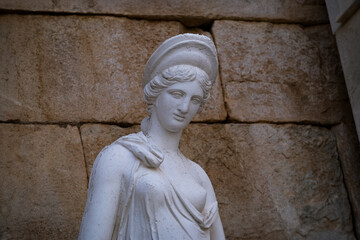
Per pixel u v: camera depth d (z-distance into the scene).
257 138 4.73
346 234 4.59
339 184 4.74
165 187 2.88
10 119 4.38
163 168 3.05
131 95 4.67
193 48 3.15
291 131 4.82
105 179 2.88
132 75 4.74
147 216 2.81
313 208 4.61
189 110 3.15
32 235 4.08
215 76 3.35
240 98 4.82
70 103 4.53
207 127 4.68
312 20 5.25
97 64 4.71
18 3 4.73
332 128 4.94
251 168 4.63
